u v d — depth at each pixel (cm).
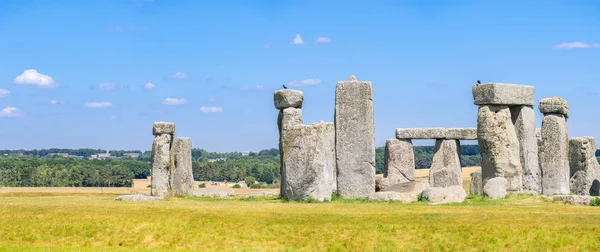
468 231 2852
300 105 4169
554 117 4512
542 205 3584
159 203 3834
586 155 4809
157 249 2752
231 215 3241
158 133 4678
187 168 4834
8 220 3142
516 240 2733
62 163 10438
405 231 2878
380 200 3856
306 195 3872
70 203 3809
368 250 2689
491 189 3912
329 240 2805
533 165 4125
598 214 3181
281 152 4162
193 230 2966
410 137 5600
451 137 5531
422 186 4172
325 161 3934
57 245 2811
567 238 2719
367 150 4084
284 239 2844
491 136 3934
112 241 2870
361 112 4103
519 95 4053
